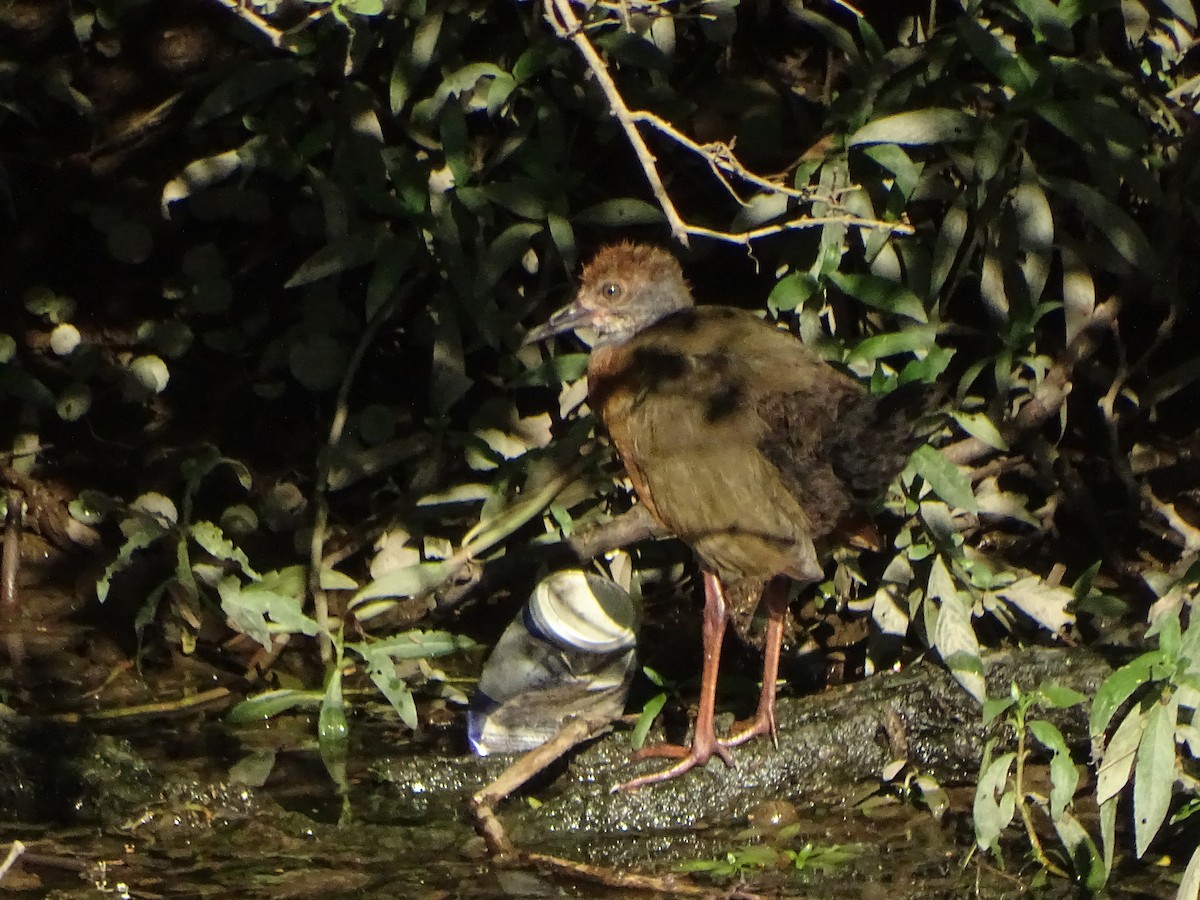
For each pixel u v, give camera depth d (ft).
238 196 38.83
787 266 35.86
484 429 36.88
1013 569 35.55
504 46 36.22
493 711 31.60
